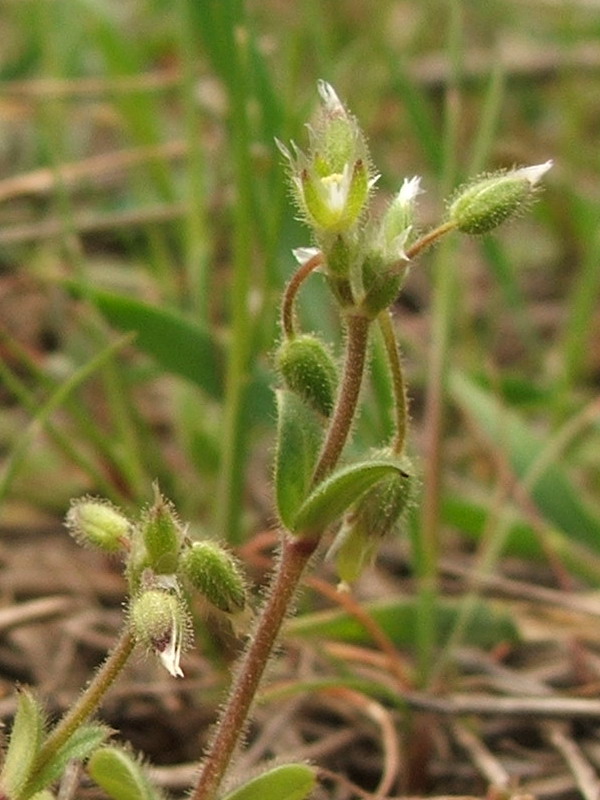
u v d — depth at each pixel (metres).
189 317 0.17
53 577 0.16
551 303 0.23
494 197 0.10
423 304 0.22
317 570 0.16
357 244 0.10
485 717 0.14
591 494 0.18
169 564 0.10
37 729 0.10
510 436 0.17
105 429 0.18
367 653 0.14
